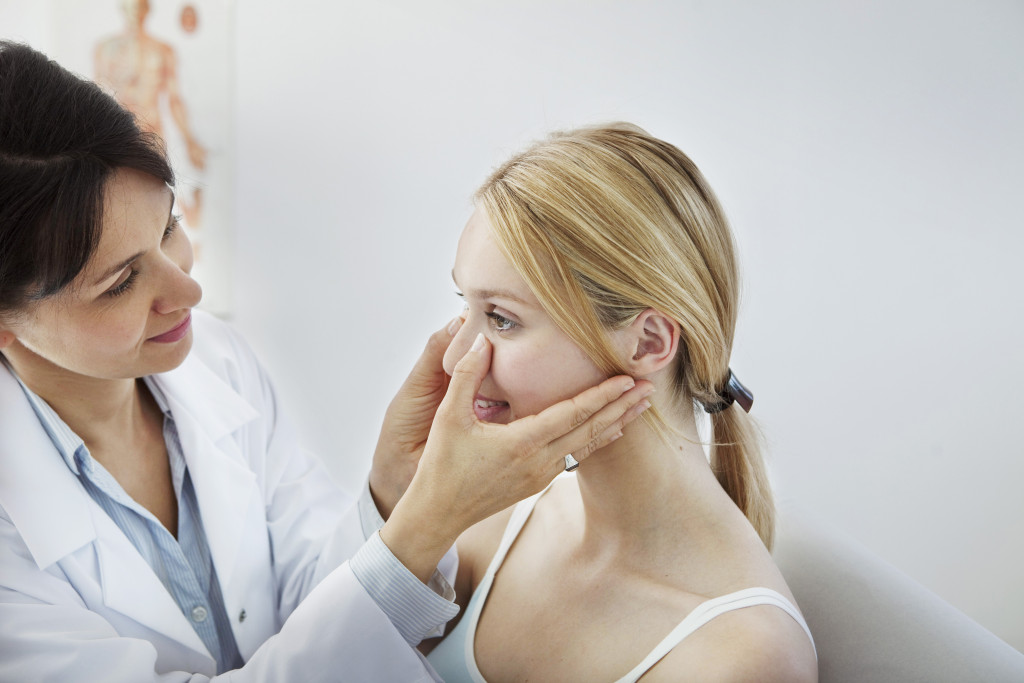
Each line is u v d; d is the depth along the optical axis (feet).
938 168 6.83
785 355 7.22
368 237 7.80
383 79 7.52
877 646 3.04
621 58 7.21
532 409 2.76
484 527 3.72
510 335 2.71
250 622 3.58
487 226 2.68
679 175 2.76
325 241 7.80
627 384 2.58
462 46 7.41
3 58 2.60
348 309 7.93
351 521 3.55
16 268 2.55
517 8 7.29
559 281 2.57
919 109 6.79
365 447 8.18
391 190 7.73
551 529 3.36
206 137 7.54
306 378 8.04
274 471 4.18
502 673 3.12
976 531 7.20
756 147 7.08
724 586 2.69
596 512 3.04
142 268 2.81
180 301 2.92
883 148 6.89
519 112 7.47
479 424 2.64
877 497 7.25
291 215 7.75
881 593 3.26
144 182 2.76
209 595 3.62
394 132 7.61
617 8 7.13
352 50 7.48
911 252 6.98
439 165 7.66
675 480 2.86
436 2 7.34
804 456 7.29
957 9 6.59
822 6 6.81
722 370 2.92
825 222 7.07
